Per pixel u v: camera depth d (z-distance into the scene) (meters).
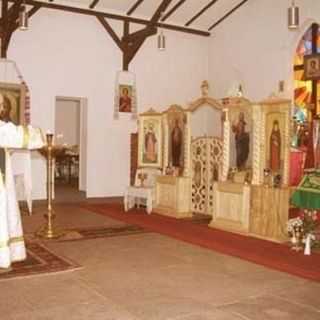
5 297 4.29
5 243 5.06
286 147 7.04
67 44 11.16
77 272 5.16
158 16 11.09
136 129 12.18
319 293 4.57
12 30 10.20
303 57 11.14
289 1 11.32
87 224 8.24
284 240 6.88
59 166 14.86
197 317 3.89
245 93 12.38
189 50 13.09
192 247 6.54
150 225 8.21
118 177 11.99
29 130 5.17
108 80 11.76
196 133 13.23
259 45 12.03
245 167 7.70
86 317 3.84
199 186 9.33
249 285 4.79
